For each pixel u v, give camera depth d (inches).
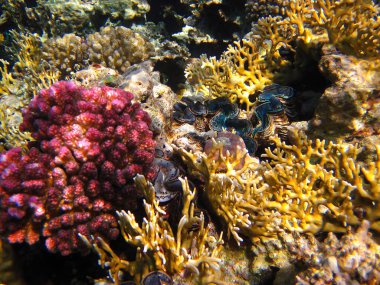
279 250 15.4
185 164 18.1
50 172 15.0
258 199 15.8
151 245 14.2
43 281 15.7
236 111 23.5
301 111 22.9
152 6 47.7
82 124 15.8
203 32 42.0
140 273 14.9
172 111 24.3
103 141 15.9
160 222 15.3
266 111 22.2
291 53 25.7
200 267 14.2
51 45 37.4
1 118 32.6
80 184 14.8
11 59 51.4
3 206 14.1
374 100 18.5
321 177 15.9
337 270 12.4
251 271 15.6
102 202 15.0
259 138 22.0
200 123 24.0
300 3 24.6
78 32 46.4
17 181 14.4
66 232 14.4
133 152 15.9
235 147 18.5
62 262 16.2
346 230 14.9
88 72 27.0
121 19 46.0
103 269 16.1
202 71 29.9
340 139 19.2
